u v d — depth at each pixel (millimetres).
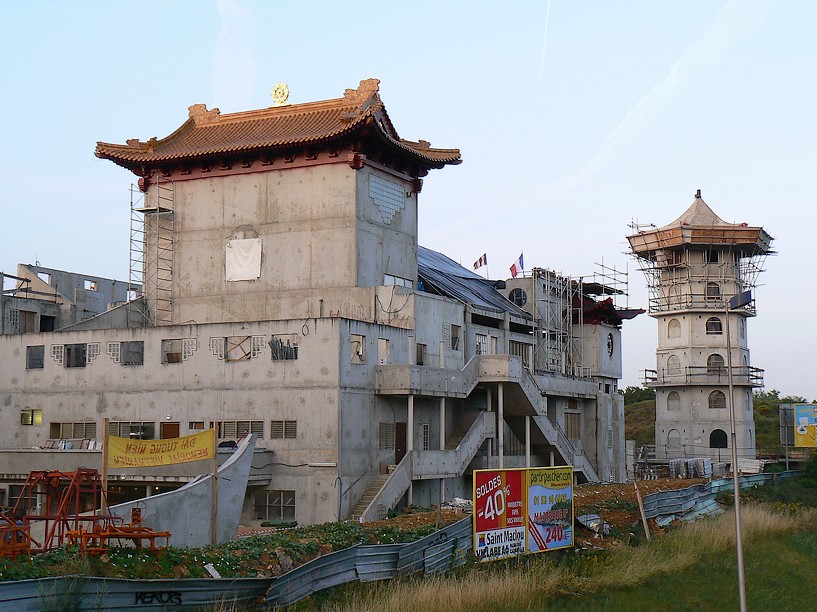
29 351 58875
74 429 57000
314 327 51969
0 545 27781
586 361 87750
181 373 54656
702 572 41562
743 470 86000
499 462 61094
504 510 36188
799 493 73000
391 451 55531
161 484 48031
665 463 94750
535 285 82188
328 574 31047
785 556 47188
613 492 57312
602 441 82625
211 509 37594
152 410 55062
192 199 63250
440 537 35688
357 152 58969
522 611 31531
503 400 64812
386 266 62125
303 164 60375
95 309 75062
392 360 56438
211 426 53562
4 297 66625
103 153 62656
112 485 49500
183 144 64000
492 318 72688
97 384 56688
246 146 60000
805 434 90375
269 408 52406
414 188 65312
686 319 96750
